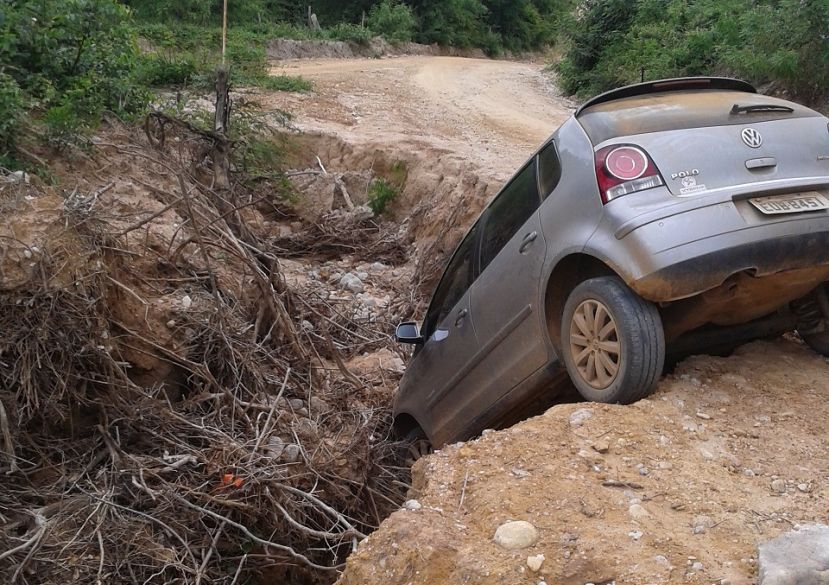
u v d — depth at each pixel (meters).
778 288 4.16
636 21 24.78
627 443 3.77
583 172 4.36
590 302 4.20
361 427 6.29
